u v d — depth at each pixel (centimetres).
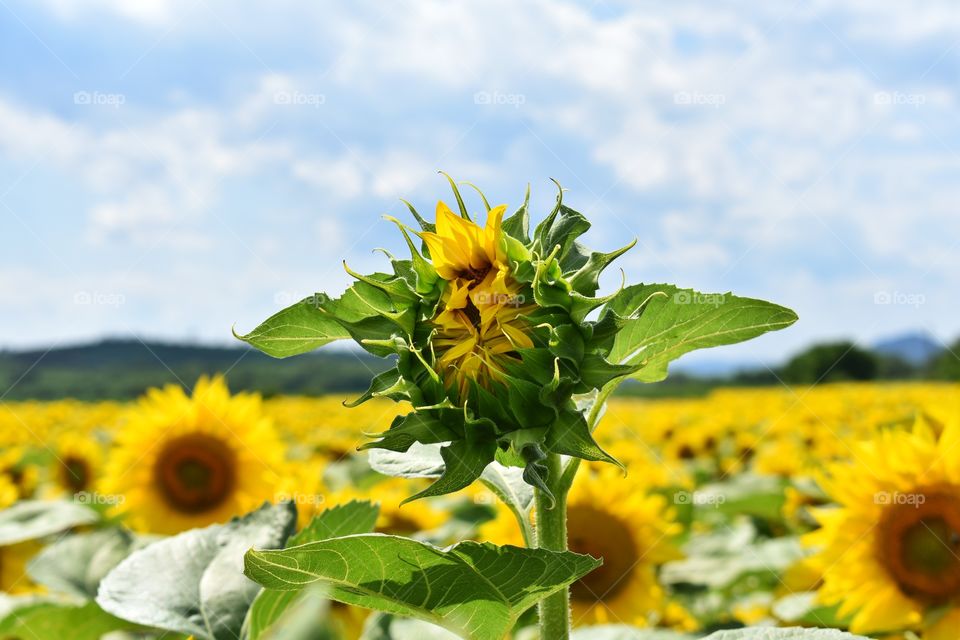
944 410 145
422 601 82
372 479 224
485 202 86
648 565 171
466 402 81
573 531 172
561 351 79
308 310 89
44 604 129
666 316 89
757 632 91
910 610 134
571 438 78
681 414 431
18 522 168
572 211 88
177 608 101
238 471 179
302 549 73
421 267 85
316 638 113
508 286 82
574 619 169
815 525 200
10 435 405
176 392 185
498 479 93
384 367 92
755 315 89
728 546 195
